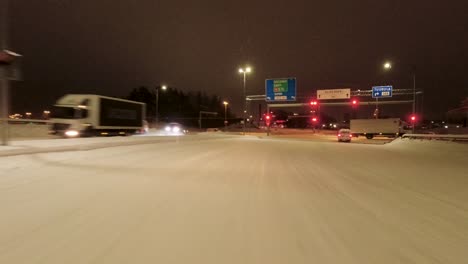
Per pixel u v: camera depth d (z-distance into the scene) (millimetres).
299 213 6234
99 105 28734
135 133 35812
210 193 7781
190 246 4395
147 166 12000
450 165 15031
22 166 10766
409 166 14555
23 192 7203
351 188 9031
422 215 6316
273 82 53438
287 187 8930
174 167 12008
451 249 4543
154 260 3918
